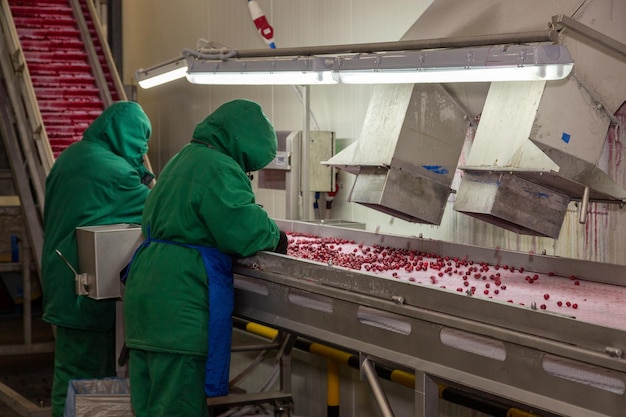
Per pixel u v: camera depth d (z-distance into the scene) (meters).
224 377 3.30
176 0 7.61
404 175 3.28
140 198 4.39
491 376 2.27
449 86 3.38
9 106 7.17
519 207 2.88
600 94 2.90
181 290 3.24
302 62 3.21
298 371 5.14
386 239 3.76
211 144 3.44
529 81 2.83
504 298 2.55
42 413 5.14
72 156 4.36
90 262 3.91
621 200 2.96
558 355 2.04
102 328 4.24
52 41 8.47
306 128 4.54
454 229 4.06
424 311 2.44
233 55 3.60
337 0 4.93
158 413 3.27
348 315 2.81
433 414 2.50
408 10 4.34
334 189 4.71
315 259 3.32
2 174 8.66
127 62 9.47
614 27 2.92
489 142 2.92
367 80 3.05
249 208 3.21
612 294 2.63
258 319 3.29
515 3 3.04
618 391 1.95
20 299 8.29
